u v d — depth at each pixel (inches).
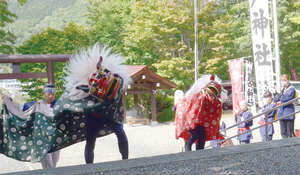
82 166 116.3
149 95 739.4
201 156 130.0
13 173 109.4
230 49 789.9
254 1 403.2
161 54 789.2
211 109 167.6
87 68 117.7
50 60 292.0
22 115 143.2
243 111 269.4
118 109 124.5
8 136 142.6
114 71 123.6
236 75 499.8
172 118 696.4
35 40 754.2
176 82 737.6
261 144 151.2
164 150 353.7
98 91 112.7
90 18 917.2
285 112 244.8
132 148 370.0
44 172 109.5
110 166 115.8
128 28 757.3
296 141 156.0
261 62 406.9
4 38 774.5
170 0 696.4
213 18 718.5
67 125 121.8
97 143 400.5
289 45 879.1
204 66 777.6
